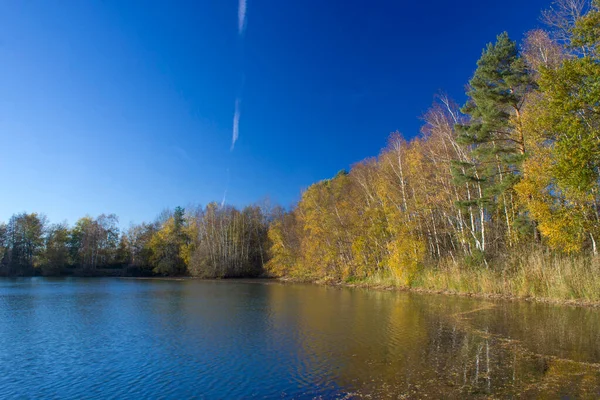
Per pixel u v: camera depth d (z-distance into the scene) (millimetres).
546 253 29266
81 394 11328
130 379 12508
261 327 20734
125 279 78750
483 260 34156
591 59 17516
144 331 20172
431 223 44406
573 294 25891
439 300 30312
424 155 42250
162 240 93062
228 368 13328
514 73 29516
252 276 83375
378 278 47750
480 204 32906
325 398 10367
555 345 15062
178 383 11992
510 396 10016
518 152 29797
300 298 35906
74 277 88500
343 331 19062
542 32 28719
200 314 26000
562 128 18078
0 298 37969
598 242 26297
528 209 28469
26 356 15430
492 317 21578
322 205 61344
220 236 84688
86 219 102250
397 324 20578
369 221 50469
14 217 91938
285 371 12812
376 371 12523
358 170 56000
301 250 66000
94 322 23094
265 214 90438
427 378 11664
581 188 17922
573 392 10172
